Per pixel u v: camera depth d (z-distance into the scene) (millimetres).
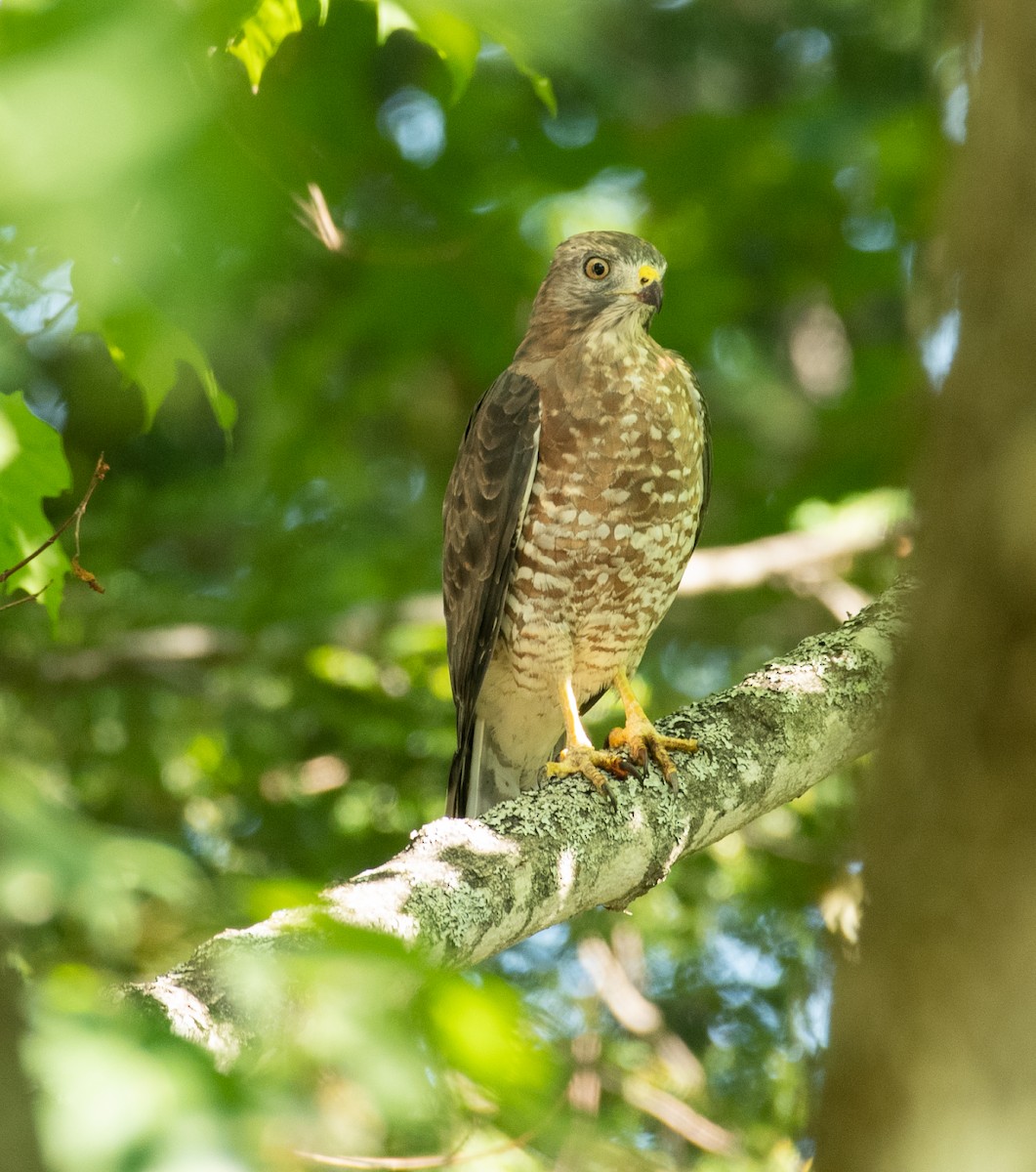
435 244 12430
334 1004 3920
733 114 13461
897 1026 2777
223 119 2854
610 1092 10109
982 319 2744
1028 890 2689
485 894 6367
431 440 15484
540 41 3486
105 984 4535
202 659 12945
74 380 12203
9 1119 2906
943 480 2799
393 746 12164
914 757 2816
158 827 12312
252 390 13242
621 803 7168
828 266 14609
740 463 14547
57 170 2695
